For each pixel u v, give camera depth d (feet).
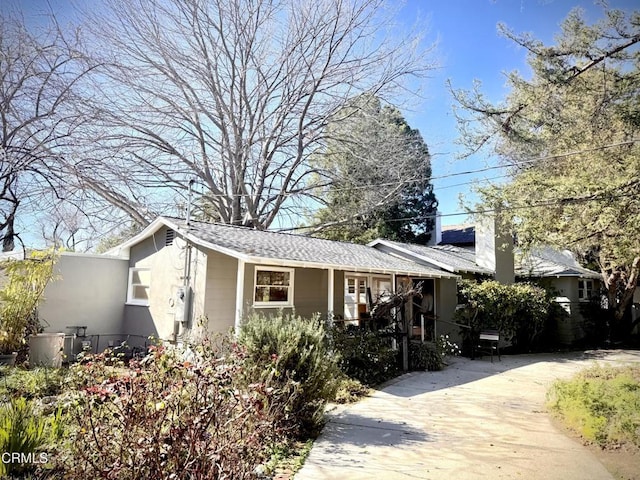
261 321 19.49
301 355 17.66
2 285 31.65
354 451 15.78
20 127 21.08
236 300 32.30
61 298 35.60
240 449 10.50
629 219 25.63
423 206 85.97
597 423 17.08
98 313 37.70
